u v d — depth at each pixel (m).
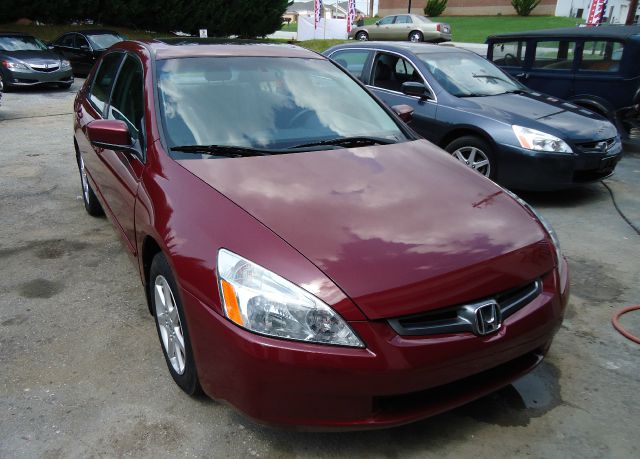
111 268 4.05
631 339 3.21
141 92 3.25
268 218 2.32
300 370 1.98
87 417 2.52
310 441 2.38
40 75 12.95
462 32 33.94
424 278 2.11
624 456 2.34
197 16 25.12
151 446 2.35
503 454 2.34
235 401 2.15
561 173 5.36
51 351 3.02
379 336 2.00
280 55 3.73
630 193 6.06
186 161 2.76
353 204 2.48
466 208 2.59
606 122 5.77
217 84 3.30
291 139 3.11
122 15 23.20
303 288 2.03
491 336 2.16
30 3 20.61
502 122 5.55
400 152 3.13
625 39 7.33
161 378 2.79
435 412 2.17
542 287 2.41
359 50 7.09
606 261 4.32
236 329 2.05
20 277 3.90
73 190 5.89
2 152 7.50
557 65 8.07
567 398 2.70
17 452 2.31
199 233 2.32
